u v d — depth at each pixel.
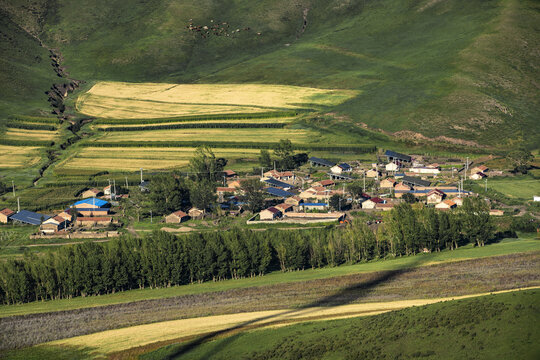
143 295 173.00
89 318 155.25
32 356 134.75
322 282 170.62
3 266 174.62
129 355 131.00
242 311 152.88
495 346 103.12
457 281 158.88
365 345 115.56
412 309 130.25
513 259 172.50
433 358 104.75
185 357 126.44
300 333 129.50
